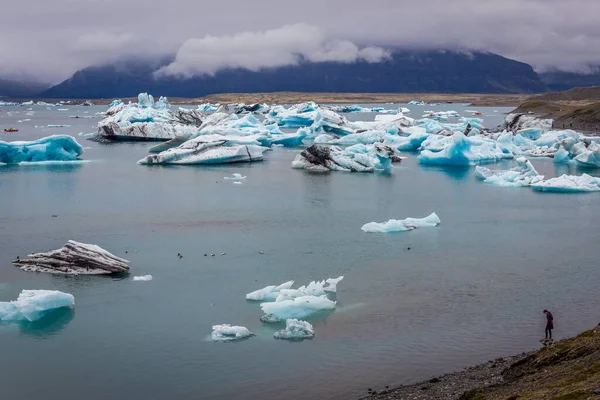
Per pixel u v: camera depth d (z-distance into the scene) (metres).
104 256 55.44
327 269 55.47
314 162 115.31
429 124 167.62
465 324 43.78
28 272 54.38
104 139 168.62
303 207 81.19
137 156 133.12
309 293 47.88
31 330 42.97
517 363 33.97
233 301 47.88
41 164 119.00
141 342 41.06
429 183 100.75
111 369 37.59
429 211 79.56
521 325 43.59
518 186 97.50
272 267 56.00
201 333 42.31
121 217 75.19
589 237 66.94
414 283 51.94
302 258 58.59
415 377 36.12
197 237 65.94
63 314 45.53
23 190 92.44
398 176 108.06
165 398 34.31
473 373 35.59
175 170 113.25
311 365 37.78
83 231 68.56
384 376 36.34
